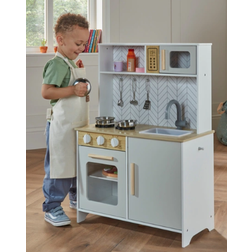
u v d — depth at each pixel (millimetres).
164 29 5320
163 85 2816
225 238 2549
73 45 2703
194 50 2494
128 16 5227
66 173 2740
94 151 2682
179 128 2721
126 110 3016
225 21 5555
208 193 2646
